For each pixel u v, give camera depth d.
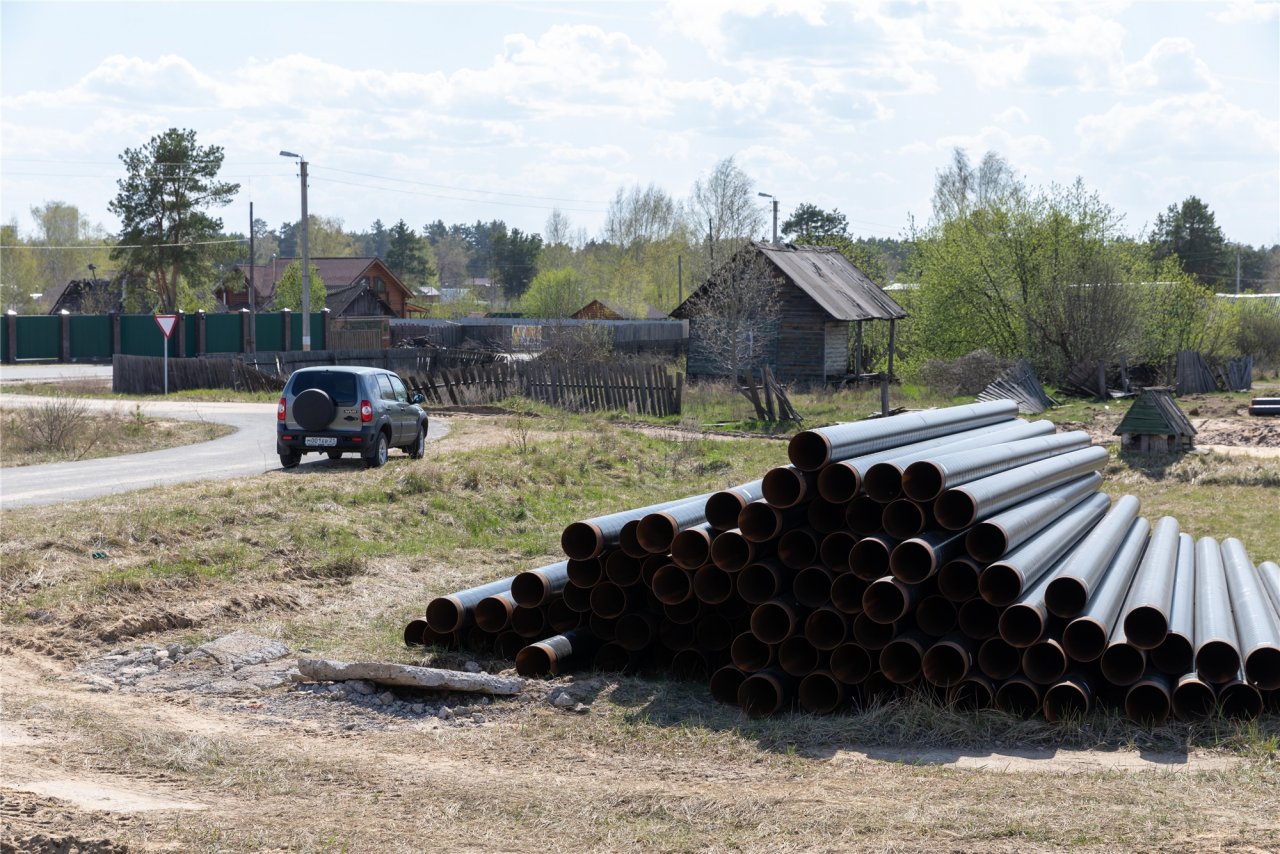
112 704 8.41
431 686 8.77
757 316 46.06
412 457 22.66
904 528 8.76
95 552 12.23
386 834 5.88
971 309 48.28
